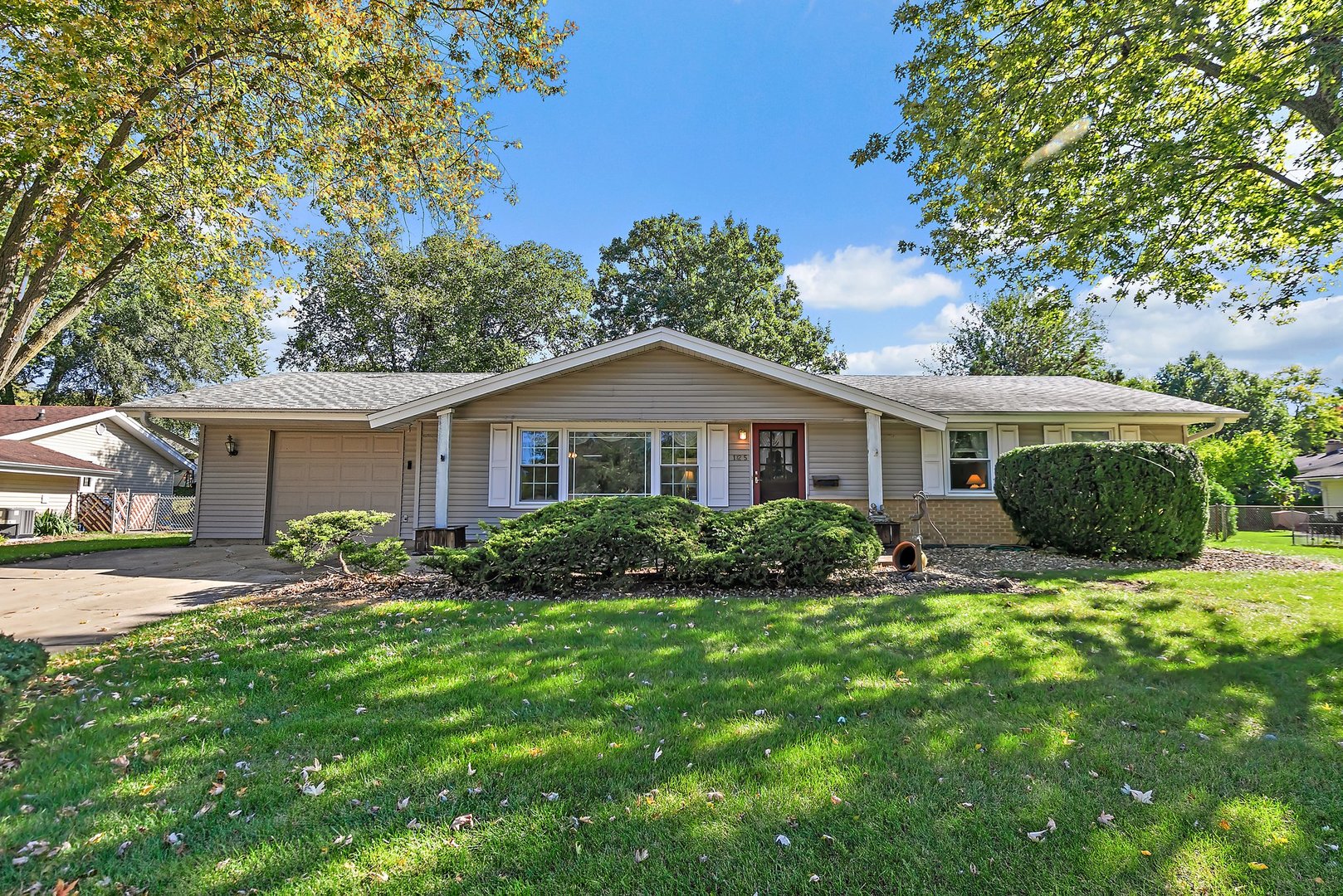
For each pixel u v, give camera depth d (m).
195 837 2.48
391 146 8.70
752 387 11.47
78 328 26.70
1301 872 2.25
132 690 4.11
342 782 2.90
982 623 5.55
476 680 4.25
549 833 2.48
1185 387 44.12
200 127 7.98
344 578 8.02
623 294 33.19
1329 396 11.32
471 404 11.32
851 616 5.87
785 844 2.40
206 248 9.64
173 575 8.89
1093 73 9.48
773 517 7.63
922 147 11.20
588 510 7.69
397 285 28.56
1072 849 2.38
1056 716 3.61
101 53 6.11
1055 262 11.52
